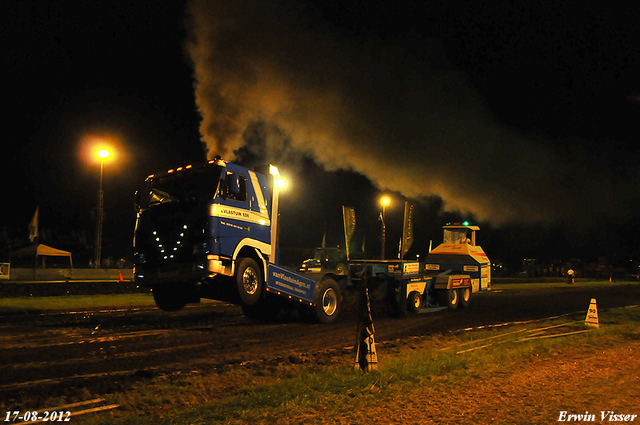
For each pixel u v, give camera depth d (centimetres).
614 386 753
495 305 2083
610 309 1938
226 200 1187
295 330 1268
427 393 696
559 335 1277
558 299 2447
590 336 1257
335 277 1546
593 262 5562
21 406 617
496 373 823
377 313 1605
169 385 716
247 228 1238
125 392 684
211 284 1223
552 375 821
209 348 1004
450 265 2059
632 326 1464
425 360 897
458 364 868
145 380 746
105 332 1158
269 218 1314
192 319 1437
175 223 1196
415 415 605
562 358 977
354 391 691
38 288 2094
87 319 1391
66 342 1020
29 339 1045
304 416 594
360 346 806
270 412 600
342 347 1059
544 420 592
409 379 765
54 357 882
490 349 1039
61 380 735
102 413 602
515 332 1316
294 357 907
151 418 579
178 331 1196
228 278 1206
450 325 1456
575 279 4812
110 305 1755
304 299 1351
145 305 1811
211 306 1806
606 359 972
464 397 683
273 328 1292
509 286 3397
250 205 1252
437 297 1825
